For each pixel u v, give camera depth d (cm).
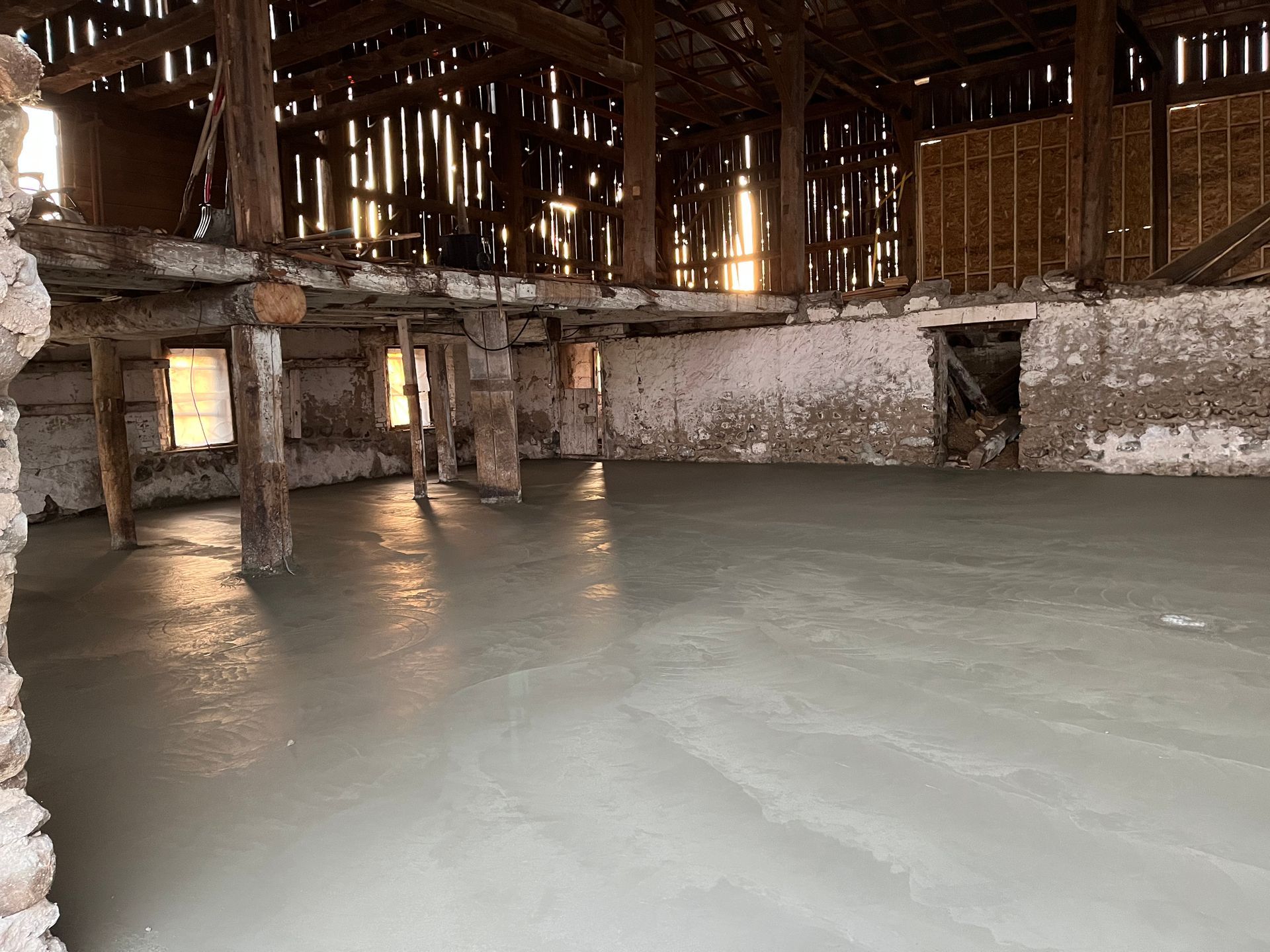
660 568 570
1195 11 1225
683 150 1725
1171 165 1266
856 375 1123
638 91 967
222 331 1122
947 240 1441
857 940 191
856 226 1540
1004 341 1280
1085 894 203
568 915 206
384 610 503
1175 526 632
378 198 1295
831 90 1550
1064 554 557
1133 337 921
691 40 1420
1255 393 862
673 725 311
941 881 211
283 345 1172
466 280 766
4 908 179
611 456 1395
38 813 187
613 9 1243
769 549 614
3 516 184
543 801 261
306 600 541
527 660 394
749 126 1612
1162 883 206
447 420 1191
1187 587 465
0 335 183
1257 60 1211
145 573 661
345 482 1248
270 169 610
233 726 338
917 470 1041
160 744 323
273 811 267
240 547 761
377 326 1128
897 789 256
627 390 1361
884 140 1509
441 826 251
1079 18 923
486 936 200
